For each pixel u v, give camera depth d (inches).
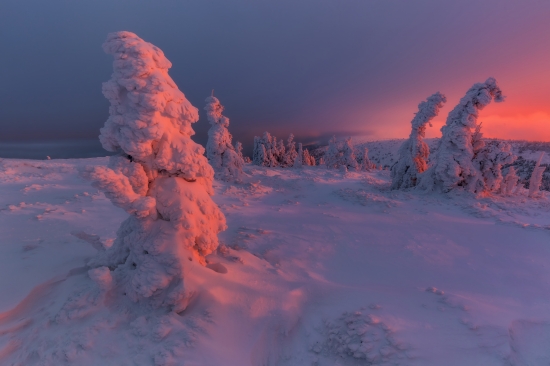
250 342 155.8
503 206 491.2
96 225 306.5
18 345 140.9
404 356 147.1
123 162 177.5
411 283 224.2
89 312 157.1
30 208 357.1
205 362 136.3
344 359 153.2
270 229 362.0
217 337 152.4
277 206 520.7
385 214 459.2
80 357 135.0
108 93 163.8
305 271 239.6
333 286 210.2
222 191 624.1
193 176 195.6
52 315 156.3
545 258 279.4
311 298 197.2
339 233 356.2
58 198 429.1
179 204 185.8
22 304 164.1
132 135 168.2
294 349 163.0
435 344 153.0
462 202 522.0
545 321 176.4
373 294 200.2
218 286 181.9
